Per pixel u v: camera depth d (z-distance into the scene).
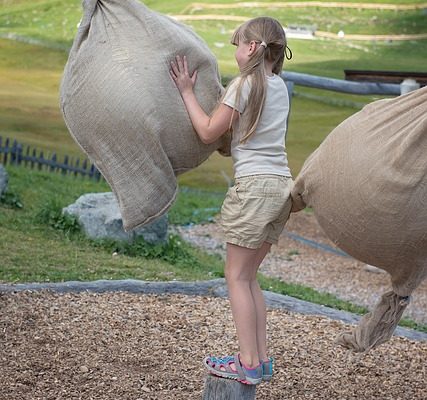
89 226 10.80
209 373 4.49
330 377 5.84
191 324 6.80
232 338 6.54
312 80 12.19
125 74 4.20
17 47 21.45
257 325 4.40
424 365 6.28
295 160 19.00
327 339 6.71
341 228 4.31
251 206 4.18
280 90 4.30
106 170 4.32
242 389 4.41
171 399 5.15
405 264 4.39
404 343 6.82
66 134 19.38
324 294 10.44
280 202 4.21
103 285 7.61
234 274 4.33
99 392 5.18
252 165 4.22
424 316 10.13
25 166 17.53
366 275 12.20
